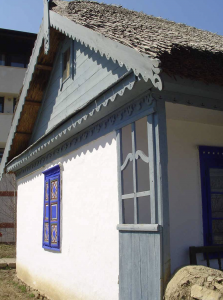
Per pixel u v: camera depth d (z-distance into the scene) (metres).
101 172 5.86
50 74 8.52
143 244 4.52
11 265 11.80
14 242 17.53
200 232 5.58
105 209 5.66
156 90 4.61
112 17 6.65
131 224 4.77
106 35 4.93
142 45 4.29
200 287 3.55
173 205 5.46
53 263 7.62
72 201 6.91
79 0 8.55
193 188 5.70
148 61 3.93
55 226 7.63
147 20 7.52
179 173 5.63
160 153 4.46
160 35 5.06
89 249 6.08
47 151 8.34
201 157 5.87
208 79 4.36
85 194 6.38
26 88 8.68
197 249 5.23
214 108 5.05
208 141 6.02
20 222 10.37
